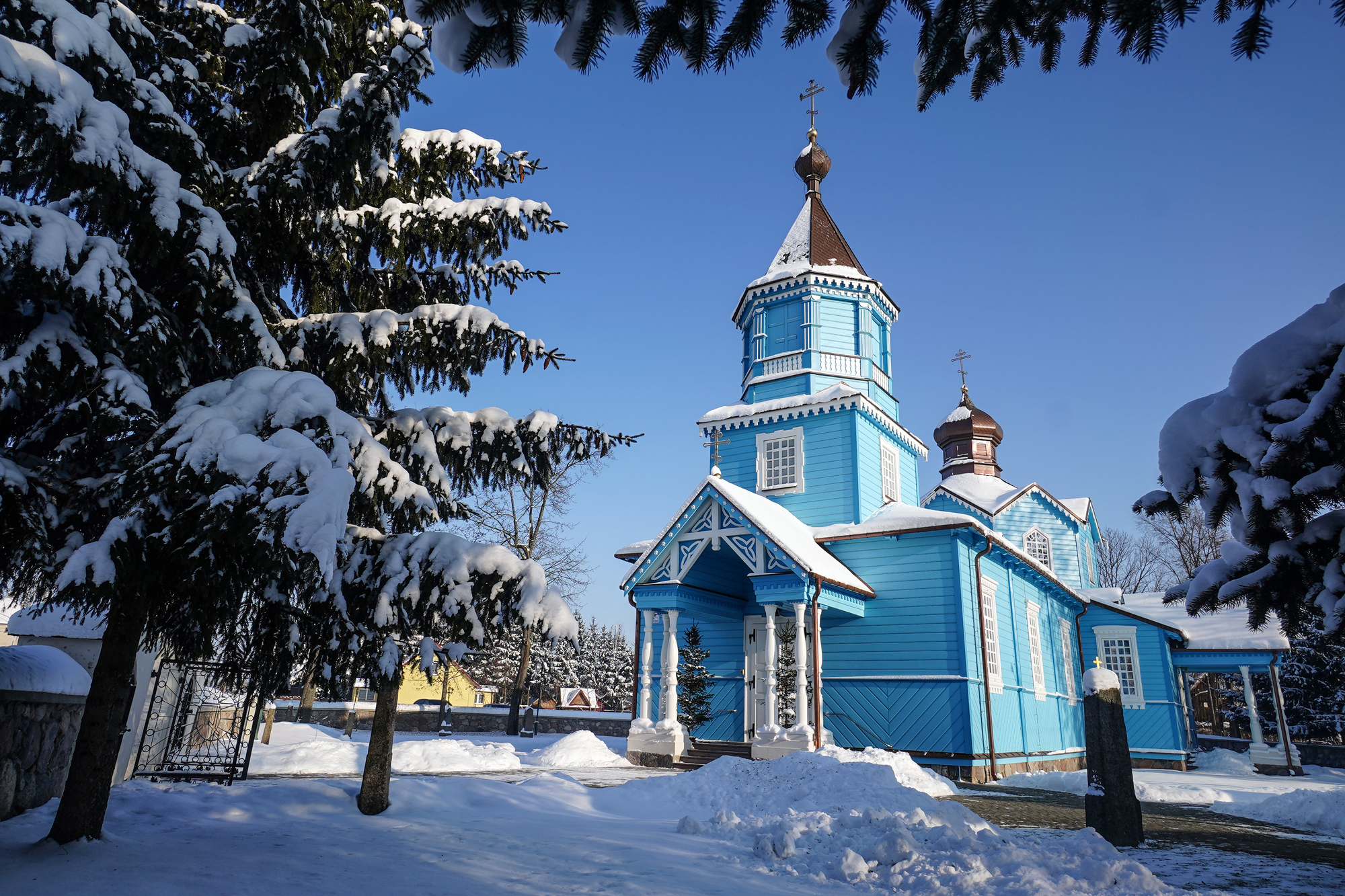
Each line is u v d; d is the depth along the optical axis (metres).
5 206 5.40
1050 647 26.22
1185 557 47.34
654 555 19.97
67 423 6.68
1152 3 4.30
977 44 4.67
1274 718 40.78
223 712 19.67
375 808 9.30
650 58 4.18
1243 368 4.39
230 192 7.83
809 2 4.03
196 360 7.20
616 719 34.34
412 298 10.00
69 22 5.92
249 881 5.95
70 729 9.02
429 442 8.71
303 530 5.66
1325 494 4.03
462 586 7.85
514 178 10.24
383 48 9.49
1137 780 18.45
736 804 11.98
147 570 5.71
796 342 25.95
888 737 19.42
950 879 7.13
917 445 27.47
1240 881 7.74
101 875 5.72
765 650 21.55
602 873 7.11
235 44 7.77
